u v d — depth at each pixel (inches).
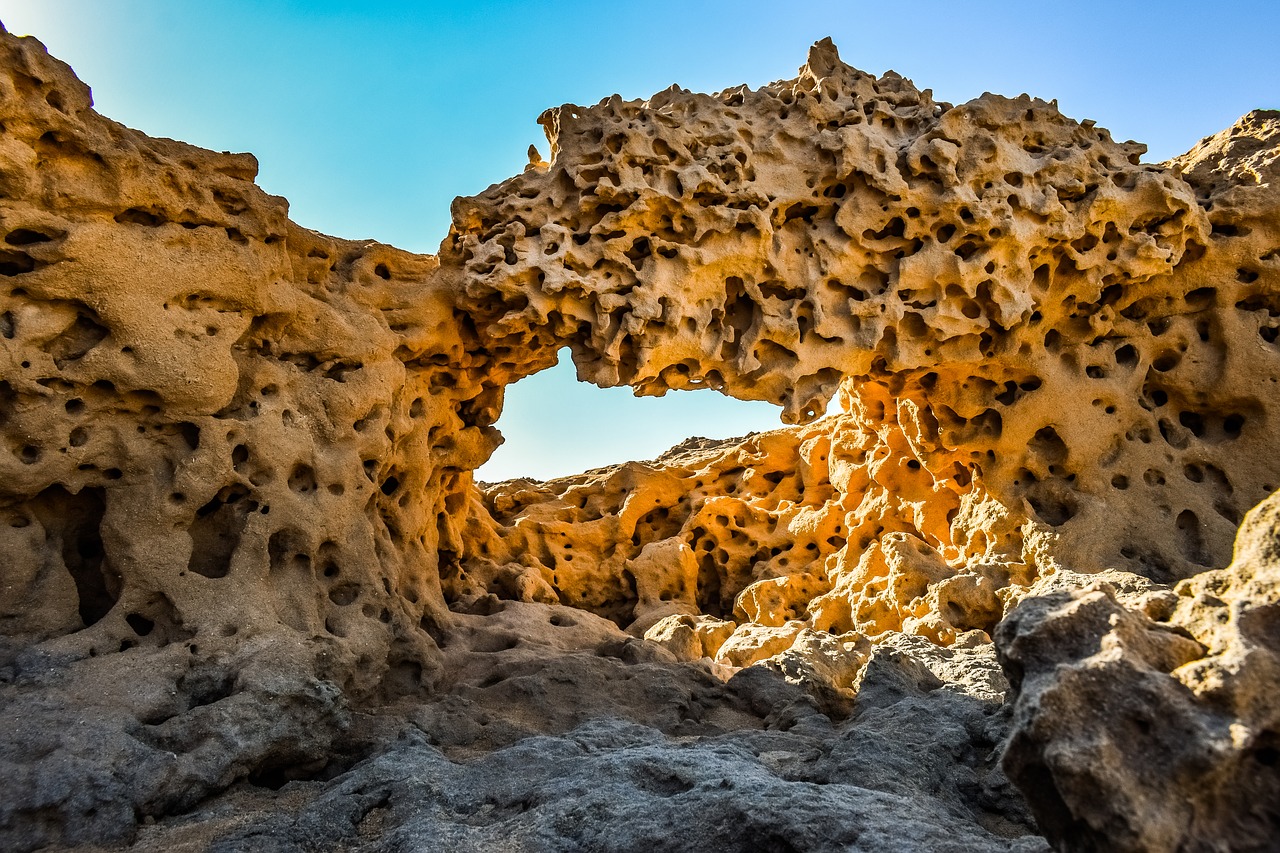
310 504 288.8
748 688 318.0
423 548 364.2
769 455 559.2
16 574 237.6
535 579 474.9
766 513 533.6
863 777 195.6
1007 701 228.8
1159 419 396.8
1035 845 144.1
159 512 254.7
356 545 301.6
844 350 347.6
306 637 265.9
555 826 170.7
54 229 238.2
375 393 313.7
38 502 251.1
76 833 176.6
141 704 217.2
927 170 347.3
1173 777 111.4
